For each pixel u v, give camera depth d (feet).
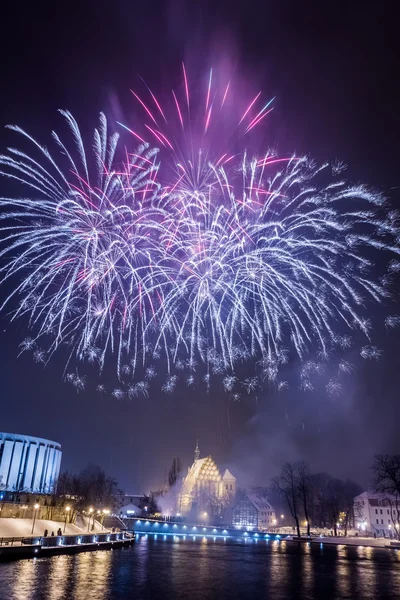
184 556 229.04
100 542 248.32
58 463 476.54
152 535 450.30
